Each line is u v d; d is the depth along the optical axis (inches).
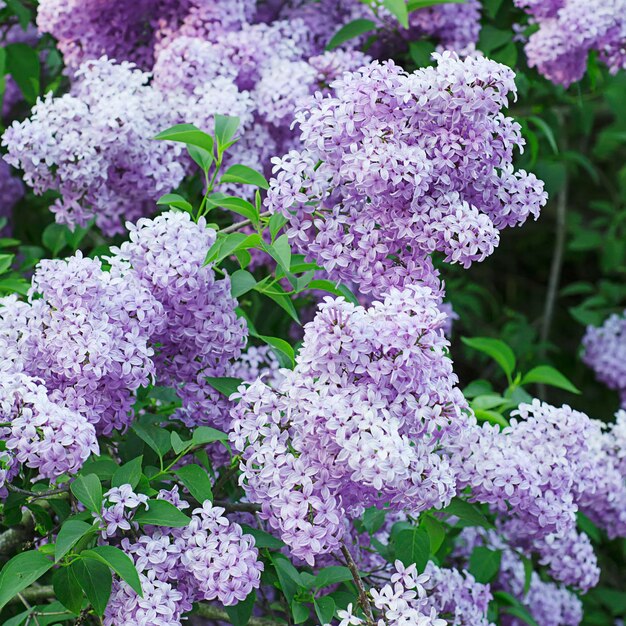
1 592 78.3
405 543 98.3
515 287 261.7
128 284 91.9
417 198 89.4
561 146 203.3
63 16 135.0
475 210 89.3
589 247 229.9
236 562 83.6
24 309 91.4
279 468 81.6
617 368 205.0
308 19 151.0
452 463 97.2
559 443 100.7
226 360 99.1
